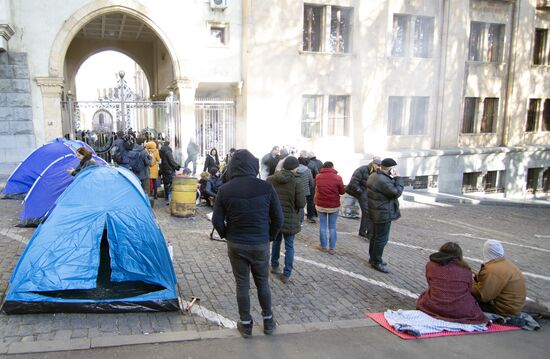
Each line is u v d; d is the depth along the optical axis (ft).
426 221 39.99
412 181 59.67
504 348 14.76
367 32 55.62
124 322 15.43
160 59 63.10
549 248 31.83
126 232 17.01
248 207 14.29
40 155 34.01
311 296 19.07
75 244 16.43
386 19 56.54
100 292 16.69
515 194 68.64
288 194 19.77
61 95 46.75
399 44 59.11
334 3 53.57
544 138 71.20
